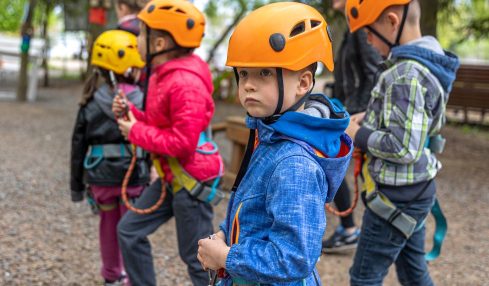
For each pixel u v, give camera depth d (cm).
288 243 148
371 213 246
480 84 1150
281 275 147
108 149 302
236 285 168
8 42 2131
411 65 230
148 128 249
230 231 170
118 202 314
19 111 1007
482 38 1079
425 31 793
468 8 1081
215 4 1378
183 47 255
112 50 292
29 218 440
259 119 164
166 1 255
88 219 449
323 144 158
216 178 264
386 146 230
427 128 229
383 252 245
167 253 391
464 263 402
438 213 278
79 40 1622
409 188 240
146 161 311
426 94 229
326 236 441
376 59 354
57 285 327
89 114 302
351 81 371
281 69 156
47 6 1462
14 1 2870
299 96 163
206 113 254
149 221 269
